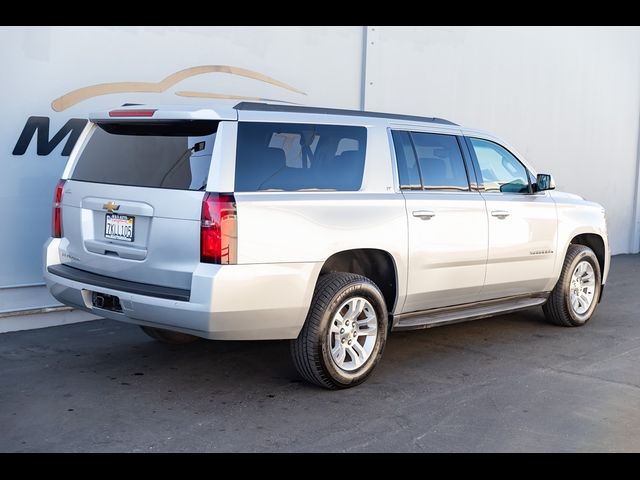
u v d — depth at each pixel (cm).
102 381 560
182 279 488
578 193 1288
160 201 495
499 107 1121
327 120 556
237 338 498
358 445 457
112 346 653
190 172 496
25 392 531
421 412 515
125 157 537
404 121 615
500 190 685
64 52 688
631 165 1386
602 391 571
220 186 482
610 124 1325
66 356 620
